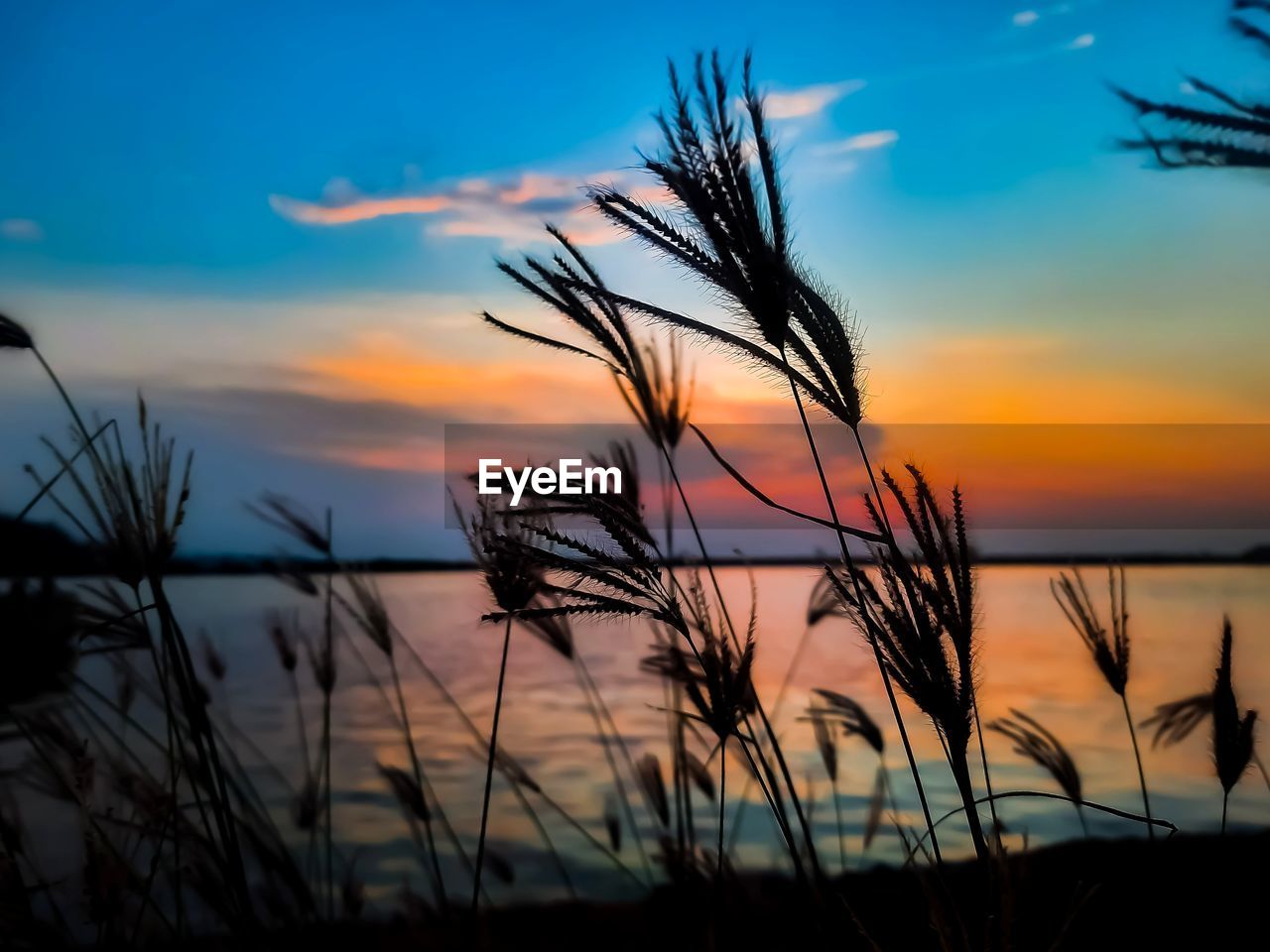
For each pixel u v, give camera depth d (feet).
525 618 4.25
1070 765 7.14
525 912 12.34
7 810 6.77
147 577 5.75
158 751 8.59
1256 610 48.47
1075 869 7.29
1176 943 5.84
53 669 6.18
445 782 23.43
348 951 8.84
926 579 3.51
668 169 3.72
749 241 3.68
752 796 17.81
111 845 6.38
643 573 4.34
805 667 36.14
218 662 11.05
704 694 5.13
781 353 3.72
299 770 23.32
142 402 5.65
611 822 10.96
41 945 6.09
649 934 9.86
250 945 6.24
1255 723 5.22
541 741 28.22
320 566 9.81
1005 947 3.72
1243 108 2.93
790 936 7.00
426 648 49.29
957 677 3.58
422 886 15.51
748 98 3.74
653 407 6.31
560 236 5.27
